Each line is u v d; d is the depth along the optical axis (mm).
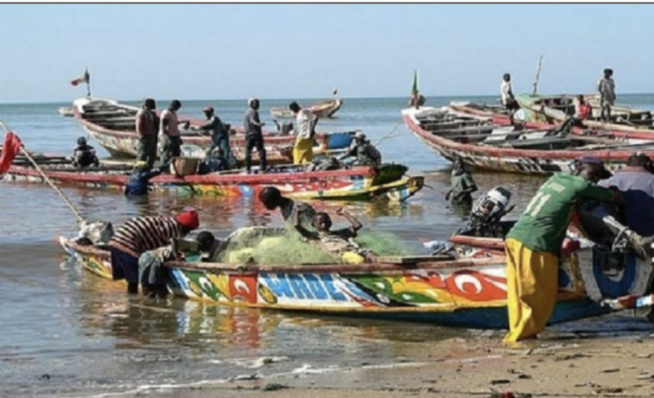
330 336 10172
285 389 8078
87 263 13898
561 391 7652
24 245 16281
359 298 10625
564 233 9344
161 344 10023
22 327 10844
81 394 8188
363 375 8484
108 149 35969
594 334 9820
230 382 8422
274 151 31016
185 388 8273
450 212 20484
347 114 115312
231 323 10883
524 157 26844
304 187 23125
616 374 8133
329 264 10859
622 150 24953
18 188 26766
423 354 9234
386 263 10281
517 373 8273
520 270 9312
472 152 28438
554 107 34656
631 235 9398
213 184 24500
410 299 10273
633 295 9531
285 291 11156
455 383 8039
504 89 34125
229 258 12125
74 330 10688
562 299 9500
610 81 32719
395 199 22406
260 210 21453
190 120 37031
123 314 11430
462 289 9906
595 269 9484
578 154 25281
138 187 25188
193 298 12078
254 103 25047
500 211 11055
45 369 9086
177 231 12625
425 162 35688
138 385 8445
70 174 27062
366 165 22859
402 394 7766
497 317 9953
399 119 89938
